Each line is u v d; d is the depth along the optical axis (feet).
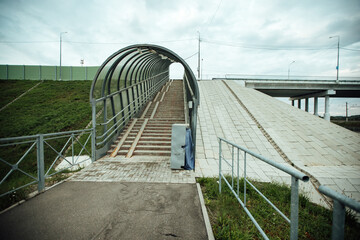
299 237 8.63
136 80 34.94
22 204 9.93
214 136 27.25
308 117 35.83
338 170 18.84
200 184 13.55
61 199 10.55
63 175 15.88
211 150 23.58
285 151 23.25
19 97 54.08
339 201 3.44
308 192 13.93
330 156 22.53
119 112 25.14
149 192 11.62
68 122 35.73
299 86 90.68
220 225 8.62
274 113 36.47
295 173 4.88
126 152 21.71
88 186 12.45
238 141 25.99
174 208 9.72
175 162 16.30
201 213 9.29
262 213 9.96
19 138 10.25
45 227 7.98
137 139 23.94
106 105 22.45
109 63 21.31
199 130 28.91
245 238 7.66
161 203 10.23
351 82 91.40
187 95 37.93
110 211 9.34
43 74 81.92
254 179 15.48
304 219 9.99
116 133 25.14
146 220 8.63
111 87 24.47
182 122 29.68
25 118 37.91
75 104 46.60
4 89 61.31
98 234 7.61
